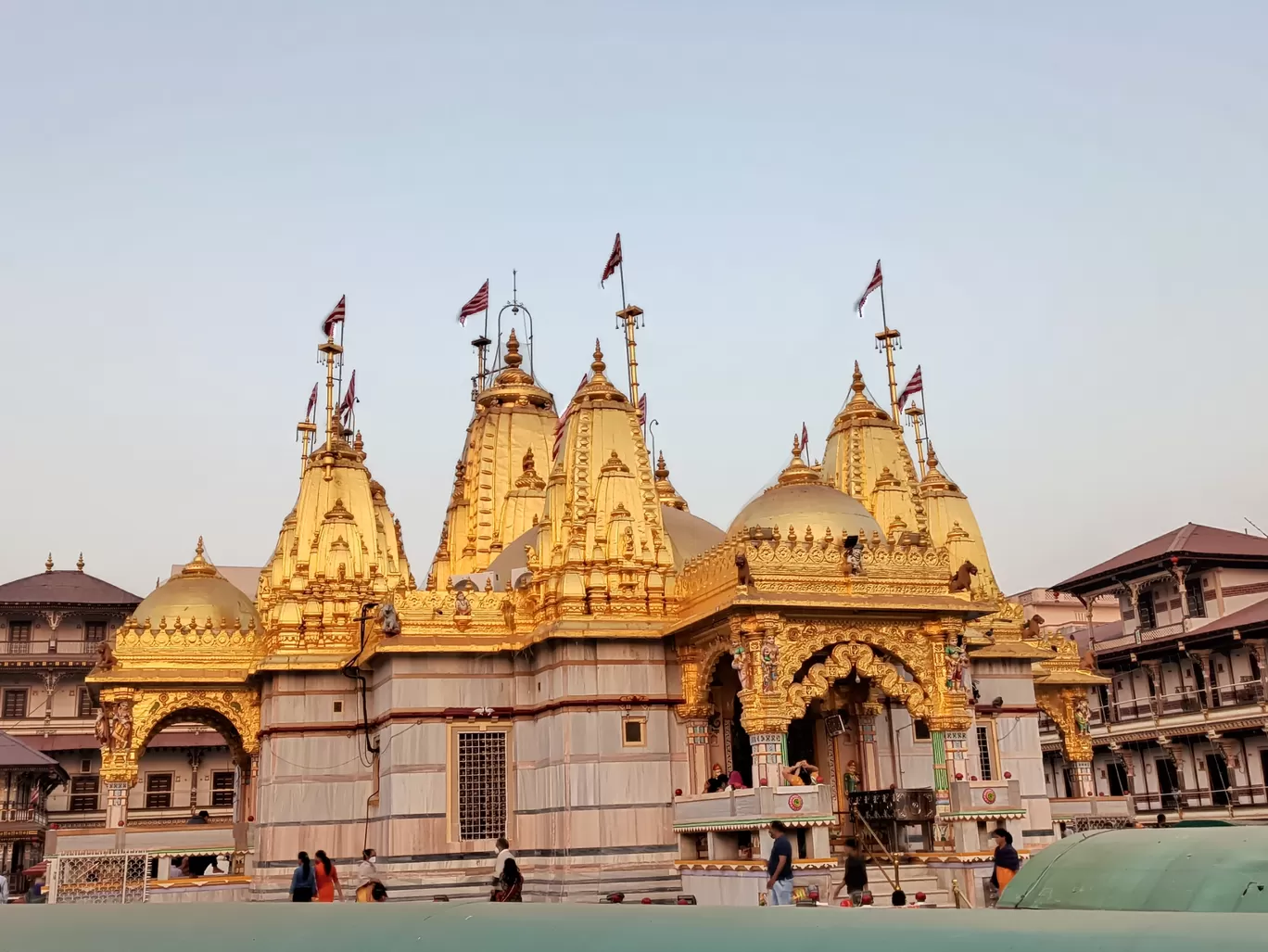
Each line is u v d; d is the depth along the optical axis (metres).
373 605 44.19
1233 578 73.19
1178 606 75.25
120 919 6.45
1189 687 72.69
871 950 4.66
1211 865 6.80
